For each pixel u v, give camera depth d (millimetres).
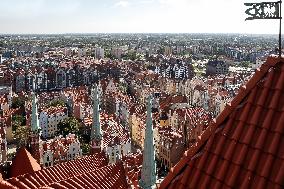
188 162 14625
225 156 13430
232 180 12703
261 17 14461
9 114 177125
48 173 39406
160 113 178875
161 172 129625
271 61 14594
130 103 192625
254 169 12438
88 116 172625
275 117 13133
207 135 14719
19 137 132875
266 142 12766
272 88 13945
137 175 58156
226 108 14734
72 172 42812
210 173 13469
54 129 176500
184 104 185625
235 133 13688
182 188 14031
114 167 40344
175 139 129250
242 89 14797
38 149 72938
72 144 126750
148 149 31875
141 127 154500
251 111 13945
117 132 135000
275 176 11859
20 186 32344
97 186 34906
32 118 72062
